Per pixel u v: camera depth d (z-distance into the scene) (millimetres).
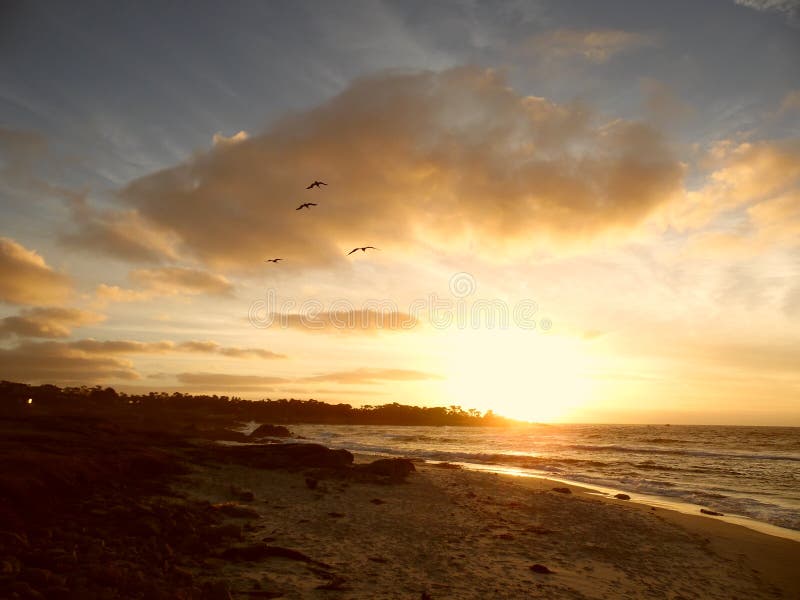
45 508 11422
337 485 21734
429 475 26375
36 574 6793
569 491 22797
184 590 7195
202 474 21453
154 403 176125
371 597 8039
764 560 12773
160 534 10516
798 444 74188
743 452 56000
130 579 7262
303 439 68500
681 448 62812
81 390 136500
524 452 53125
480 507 17734
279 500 17359
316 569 9289
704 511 19656
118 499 13430
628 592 9508
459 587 8922
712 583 10625
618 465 38781
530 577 9852
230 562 9352
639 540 14039
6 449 16594
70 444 22672
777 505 21766
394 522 14523
